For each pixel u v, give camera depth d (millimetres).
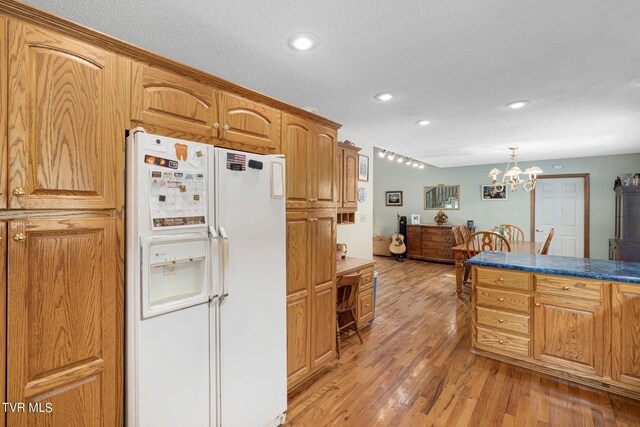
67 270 1183
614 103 2895
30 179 1090
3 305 1043
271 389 1871
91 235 1245
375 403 2107
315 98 2771
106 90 1271
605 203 5887
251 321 1754
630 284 2117
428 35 1756
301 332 2244
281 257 1948
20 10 1060
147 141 1322
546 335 2436
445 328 3395
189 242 1466
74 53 1188
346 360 2693
